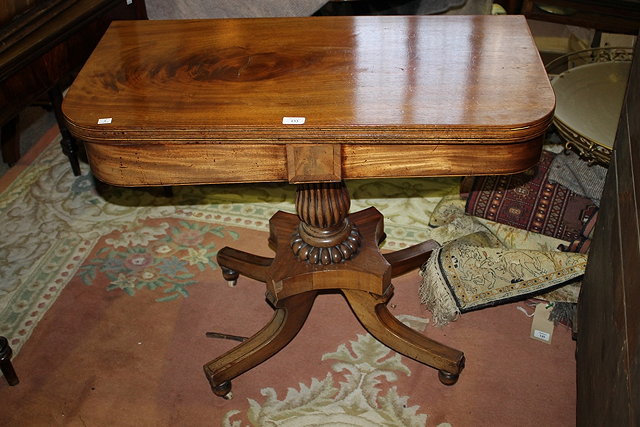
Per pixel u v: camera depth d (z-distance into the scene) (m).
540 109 1.15
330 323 1.81
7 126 2.32
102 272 1.98
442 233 2.02
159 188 2.29
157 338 1.79
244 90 1.24
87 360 1.73
